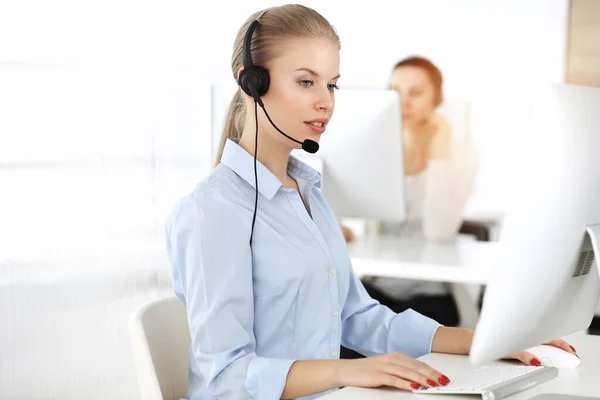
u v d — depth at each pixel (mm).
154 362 1279
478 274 2336
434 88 4082
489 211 4582
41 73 2486
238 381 1173
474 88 4770
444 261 2447
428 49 4836
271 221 1302
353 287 1502
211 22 3283
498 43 4727
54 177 2523
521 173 991
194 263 1235
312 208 1444
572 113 986
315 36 1302
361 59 4930
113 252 2656
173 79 2898
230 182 1318
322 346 1319
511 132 4629
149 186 2777
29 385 2486
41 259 2490
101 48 2658
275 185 1325
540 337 1114
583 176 1007
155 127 2783
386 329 1438
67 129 2551
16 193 2439
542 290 1027
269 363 1171
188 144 2850
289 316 1297
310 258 1304
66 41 2549
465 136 4090
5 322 2441
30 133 2463
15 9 2422
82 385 2557
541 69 4672
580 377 1207
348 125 2566
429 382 1119
